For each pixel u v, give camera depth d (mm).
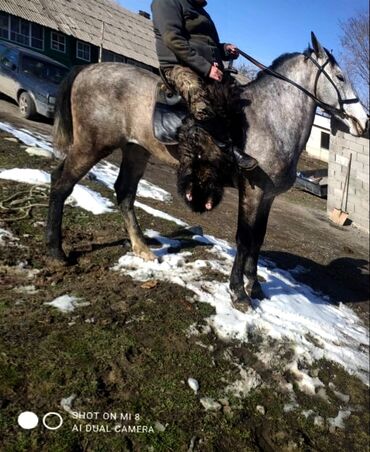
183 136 3734
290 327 4188
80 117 4137
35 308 3434
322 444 3178
